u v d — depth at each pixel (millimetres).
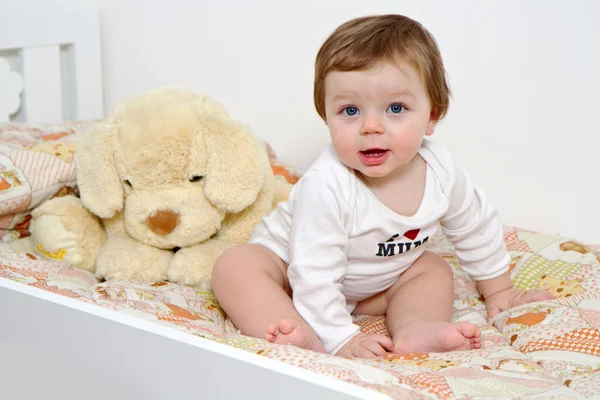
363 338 946
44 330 870
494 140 1643
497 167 1653
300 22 1772
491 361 878
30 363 908
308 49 1778
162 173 1174
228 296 1027
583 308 1057
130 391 789
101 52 1968
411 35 981
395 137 967
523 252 1317
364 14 1704
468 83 1636
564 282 1191
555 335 976
